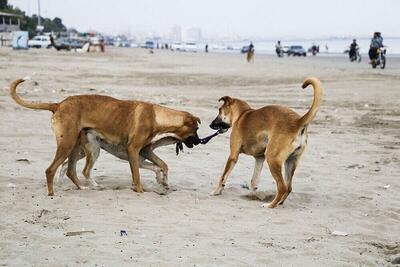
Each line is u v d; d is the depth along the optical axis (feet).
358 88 88.12
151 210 26.73
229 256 20.65
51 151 39.42
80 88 82.17
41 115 54.70
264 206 28.43
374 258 21.25
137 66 153.28
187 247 21.45
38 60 157.28
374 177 35.53
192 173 35.55
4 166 34.55
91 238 22.02
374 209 28.55
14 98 29.40
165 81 104.17
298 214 27.25
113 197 28.84
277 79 109.60
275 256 20.90
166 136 31.01
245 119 30.30
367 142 46.78
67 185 31.32
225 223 25.16
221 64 171.73
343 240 23.44
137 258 19.94
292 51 279.08
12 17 396.78
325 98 76.13
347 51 343.67
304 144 28.32
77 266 18.95
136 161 30.19
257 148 29.66
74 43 292.40
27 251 20.30
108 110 29.99
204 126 52.44
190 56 254.68
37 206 26.50
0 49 220.64
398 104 69.82
